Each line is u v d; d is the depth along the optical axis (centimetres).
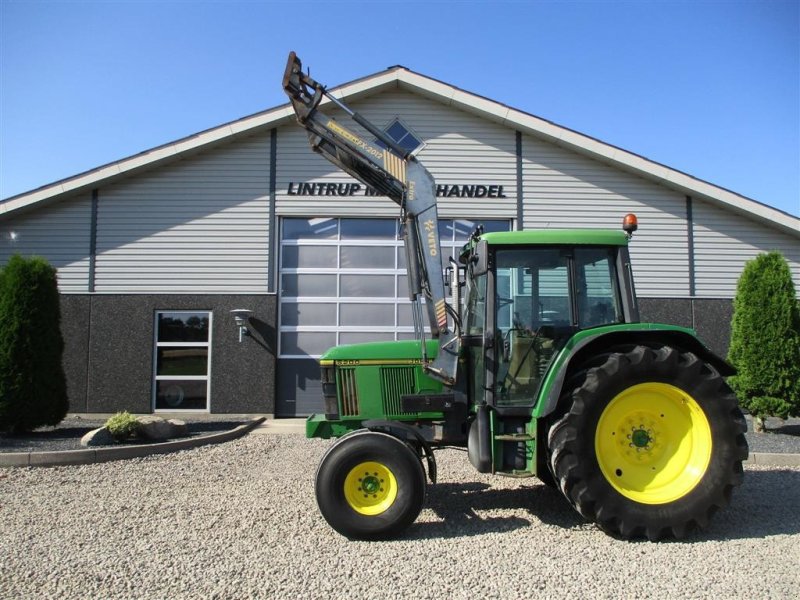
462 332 557
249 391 1123
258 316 1136
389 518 451
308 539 455
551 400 461
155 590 364
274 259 1150
